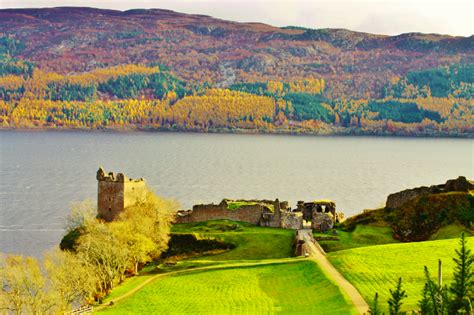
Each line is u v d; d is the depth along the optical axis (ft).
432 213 479.82
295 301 344.90
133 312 360.28
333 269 387.14
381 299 320.29
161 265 466.29
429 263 369.30
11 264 392.27
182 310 353.92
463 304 263.90
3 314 367.04
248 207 546.67
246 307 346.54
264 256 467.52
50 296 375.04
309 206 570.05
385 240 470.80
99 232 460.14
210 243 496.64
